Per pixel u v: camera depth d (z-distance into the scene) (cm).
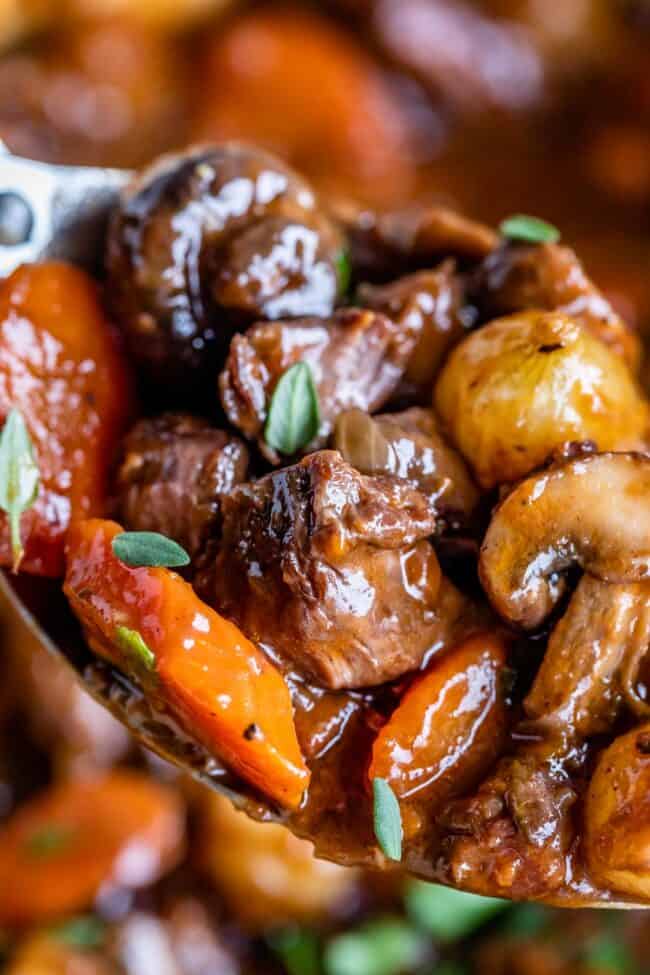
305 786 28
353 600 28
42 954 39
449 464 29
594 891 27
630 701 28
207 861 41
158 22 55
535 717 28
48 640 29
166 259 30
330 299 30
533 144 60
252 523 28
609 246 58
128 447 30
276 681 27
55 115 53
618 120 60
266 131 54
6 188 31
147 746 29
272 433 29
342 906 42
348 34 58
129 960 39
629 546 28
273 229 30
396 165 56
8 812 44
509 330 29
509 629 28
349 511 27
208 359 30
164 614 27
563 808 27
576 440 29
